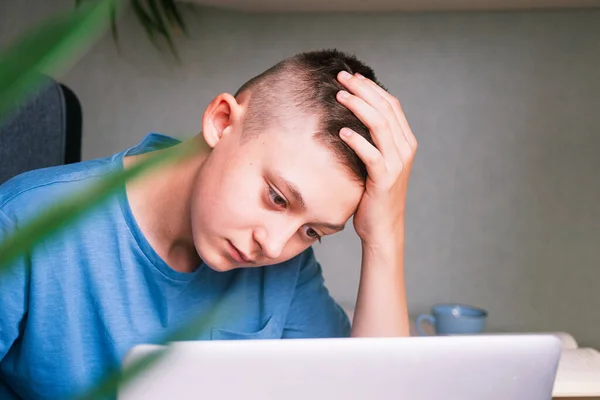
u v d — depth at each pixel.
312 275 0.98
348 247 1.75
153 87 1.80
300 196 0.65
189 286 0.83
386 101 0.76
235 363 0.44
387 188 0.76
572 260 1.71
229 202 0.67
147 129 1.81
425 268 1.75
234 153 0.69
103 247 0.75
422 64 1.72
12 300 0.70
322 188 0.66
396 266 0.84
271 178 0.66
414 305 1.75
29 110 1.03
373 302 0.83
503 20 1.70
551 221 1.71
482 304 1.74
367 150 0.71
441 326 1.43
